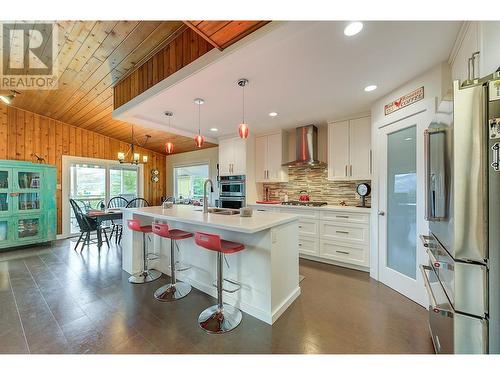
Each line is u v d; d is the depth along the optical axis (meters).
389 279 2.64
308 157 3.97
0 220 3.97
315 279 2.88
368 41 1.67
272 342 1.72
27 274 3.05
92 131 5.65
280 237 2.15
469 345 1.15
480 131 1.13
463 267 1.16
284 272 2.21
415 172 2.29
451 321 1.22
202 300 2.37
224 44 1.76
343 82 2.34
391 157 2.63
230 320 1.97
